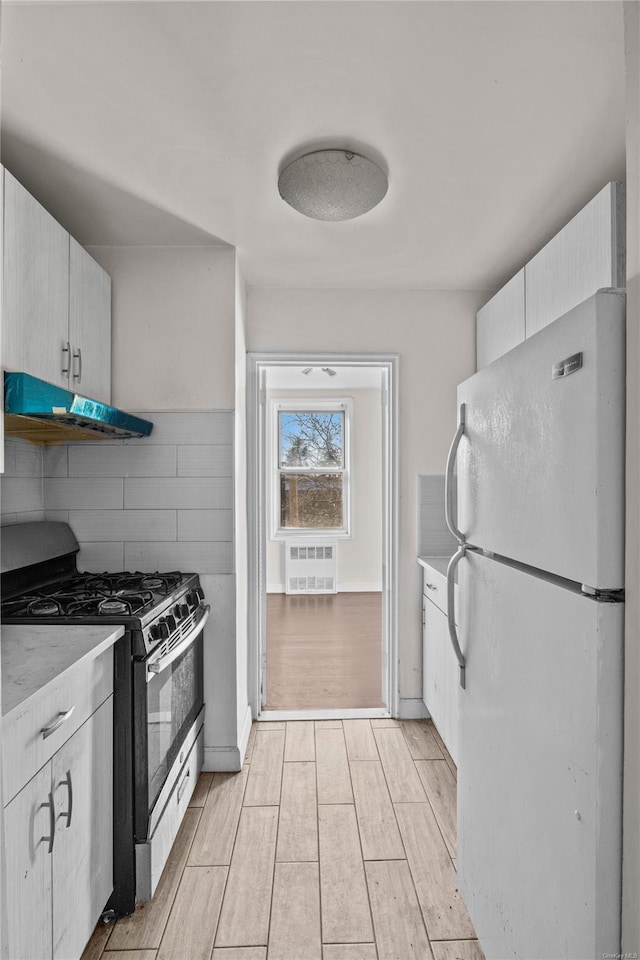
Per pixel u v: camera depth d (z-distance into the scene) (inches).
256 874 76.9
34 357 71.5
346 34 53.2
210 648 105.3
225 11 50.3
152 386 105.1
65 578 97.6
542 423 47.4
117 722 69.6
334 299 126.0
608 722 39.0
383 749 112.1
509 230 96.8
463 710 68.8
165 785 77.3
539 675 48.2
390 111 65.0
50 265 76.1
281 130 68.4
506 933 54.7
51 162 75.6
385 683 132.0
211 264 105.0
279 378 232.1
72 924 57.5
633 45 39.0
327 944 65.5
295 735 118.3
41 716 51.5
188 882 75.5
